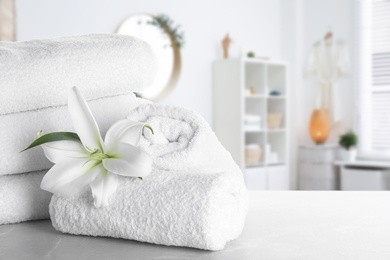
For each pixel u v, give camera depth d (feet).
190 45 13.88
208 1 14.34
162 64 13.20
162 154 2.00
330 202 2.68
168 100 13.34
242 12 15.33
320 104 15.61
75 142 1.94
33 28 10.87
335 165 14.84
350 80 15.38
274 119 14.93
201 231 1.64
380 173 13.41
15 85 2.07
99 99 2.34
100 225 1.84
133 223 1.76
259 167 14.28
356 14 15.15
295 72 16.29
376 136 14.85
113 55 2.27
